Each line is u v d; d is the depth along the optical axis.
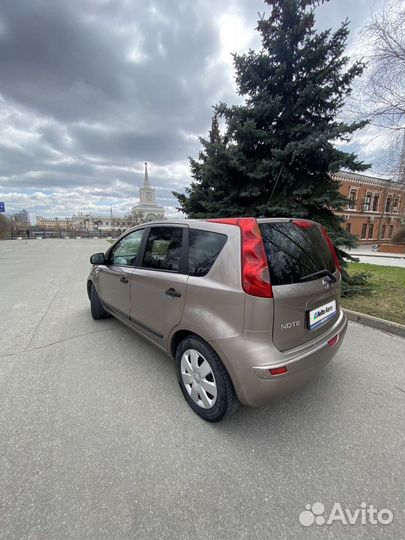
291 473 1.71
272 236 1.96
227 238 1.98
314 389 2.57
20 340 3.56
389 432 2.05
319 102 5.65
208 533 1.37
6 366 2.92
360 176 29.03
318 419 2.18
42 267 9.91
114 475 1.67
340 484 1.64
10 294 5.92
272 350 1.82
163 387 2.58
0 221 35.28
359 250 25.84
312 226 2.46
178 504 1.51
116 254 3.48
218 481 1.65
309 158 5.61
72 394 2.46
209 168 6.18
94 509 1.47
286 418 2.19
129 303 3.03
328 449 1.89
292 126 5.82
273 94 5.97
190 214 7.61
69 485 1.60
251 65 5.80
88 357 3.12
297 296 1.92
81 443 1.92
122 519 1.43
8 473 1.67
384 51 5.32
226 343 1.88
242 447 1.90
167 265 2.49
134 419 2.16
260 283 1.78
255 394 1.83
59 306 5.03
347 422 2.15
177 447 1.89
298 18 5.49
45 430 2.03
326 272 2.27
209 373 2.08
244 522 1.42
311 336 2.09
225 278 1.92
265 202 6.04
